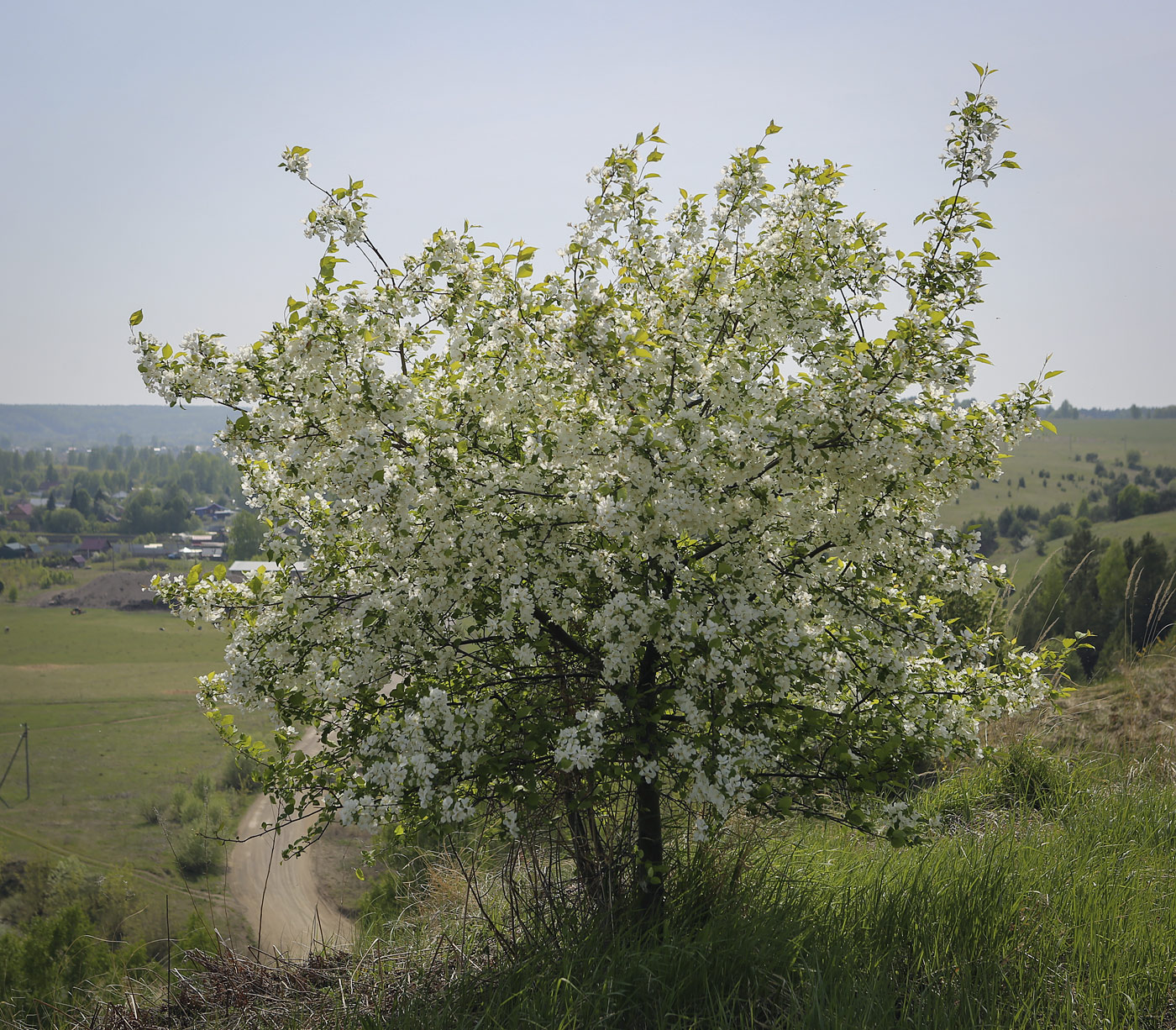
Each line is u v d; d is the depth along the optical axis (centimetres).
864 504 418
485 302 446
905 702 436
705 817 453
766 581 409
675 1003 364
